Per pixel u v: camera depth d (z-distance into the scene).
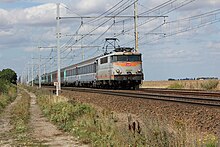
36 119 36.62
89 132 22.72
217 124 20.67
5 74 176.12
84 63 85.06
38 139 23.73
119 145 17.38
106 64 63.44
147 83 134.00
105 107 38.69
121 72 59.66
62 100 46.28
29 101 66.25
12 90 102.88
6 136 25.34
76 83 94.38
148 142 15.48
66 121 30.05
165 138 14.62
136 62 60.09
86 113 30.81
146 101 34.78
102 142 19.06
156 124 15.95
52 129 28.52
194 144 13.30
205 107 25.66
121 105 37.34
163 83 128.50
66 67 111.19
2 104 53.53
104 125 22.77
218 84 62.56
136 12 57.91
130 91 53.19
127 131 17.53
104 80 66.00
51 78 131.88
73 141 22.47
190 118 23.47
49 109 41.75
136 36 59.22
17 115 38.53
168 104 30.38
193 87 67.06
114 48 62.94
